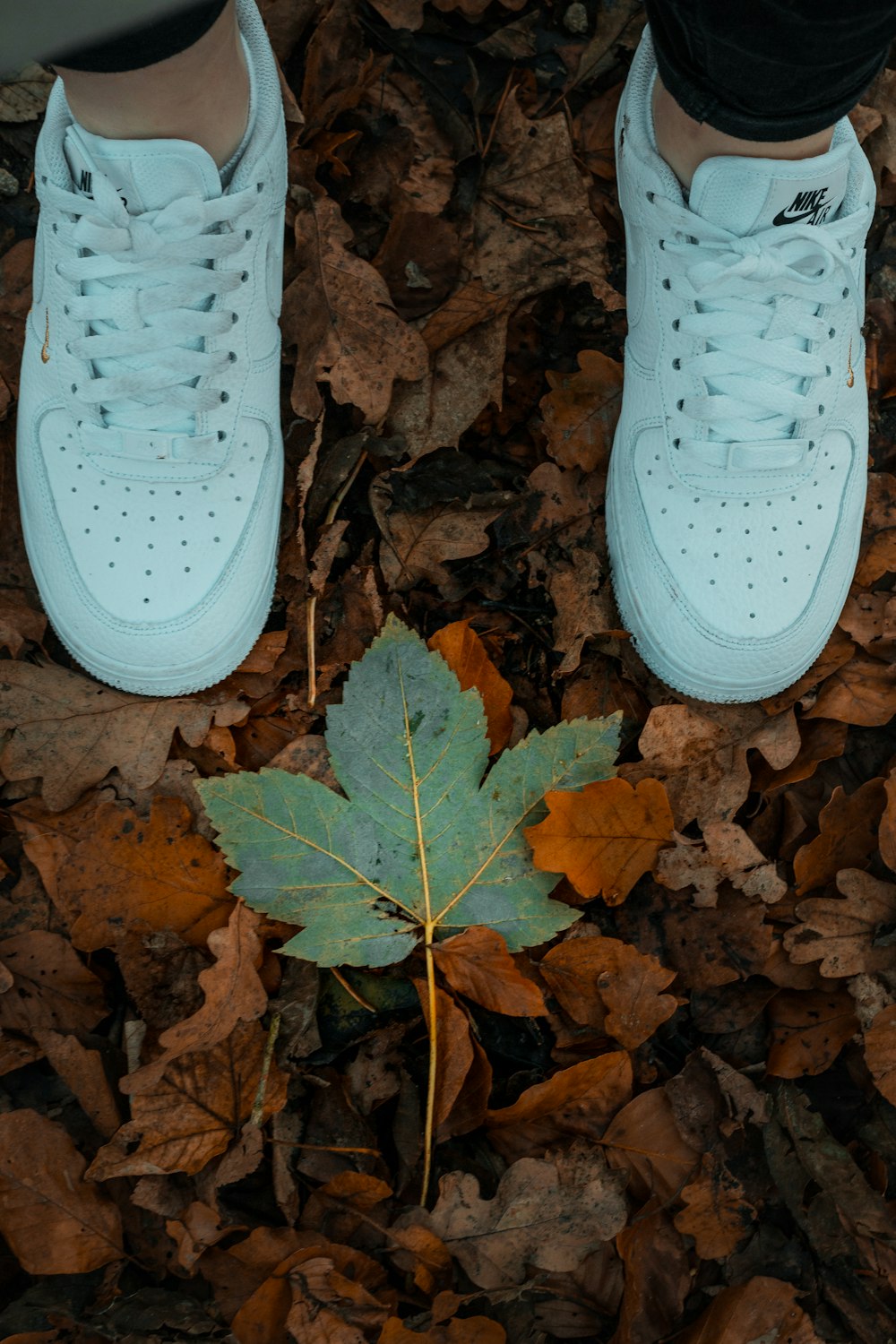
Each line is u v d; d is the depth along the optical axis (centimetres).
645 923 96
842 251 92
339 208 101
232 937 91
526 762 94
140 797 95
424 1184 91
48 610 95
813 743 99
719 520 97
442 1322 89
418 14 104
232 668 96
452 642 96
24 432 96
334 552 98
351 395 99
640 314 97
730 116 88
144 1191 90
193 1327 88
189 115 88
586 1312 91
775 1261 92
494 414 102
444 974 93
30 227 100
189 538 95
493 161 104
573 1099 92
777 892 95
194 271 91
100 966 93
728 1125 93
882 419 104
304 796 92
